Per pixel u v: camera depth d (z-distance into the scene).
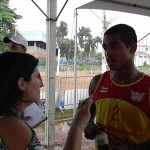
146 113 1.58
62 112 9.41
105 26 13.96
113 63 1.64
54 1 5.12
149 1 6.07
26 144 1.15
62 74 15.36
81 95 10.28
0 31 16.52
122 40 1.60
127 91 1.63
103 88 1.74
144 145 1.62
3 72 1.21
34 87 1.29
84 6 6.15
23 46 4.14
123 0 5.93
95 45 29.03
